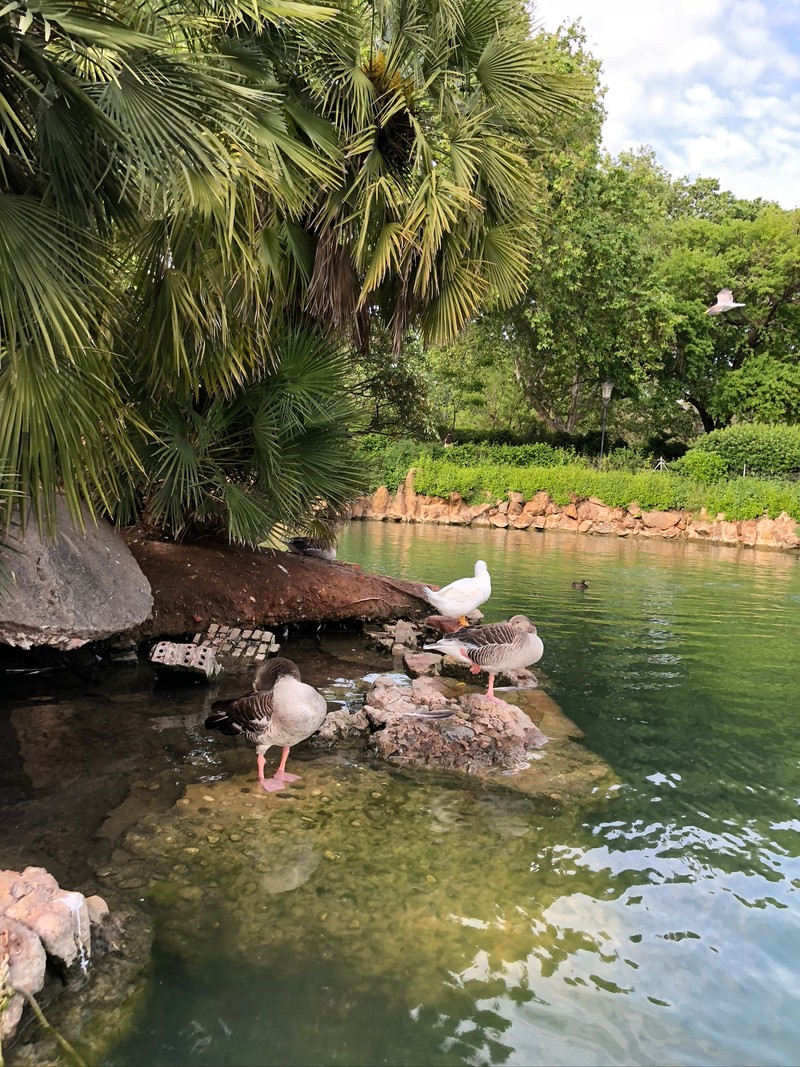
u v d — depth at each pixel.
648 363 28.91
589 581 13.60
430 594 7.87
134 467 6.86
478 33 8.39
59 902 2.81
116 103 4.21
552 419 33.78
